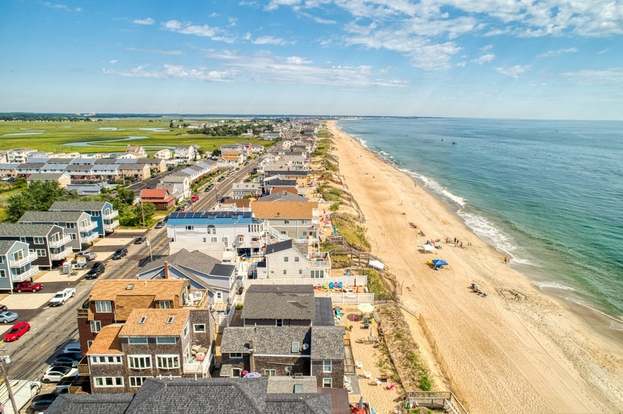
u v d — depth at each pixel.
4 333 55.91
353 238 94.25
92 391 41.47
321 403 33.41
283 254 70.94
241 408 31.23
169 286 49.09
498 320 64.50
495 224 115.25
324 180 154.25
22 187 150.50
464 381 49.97
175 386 32.66
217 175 175.38
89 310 47.28
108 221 98.38
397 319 60.53
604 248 95.56
